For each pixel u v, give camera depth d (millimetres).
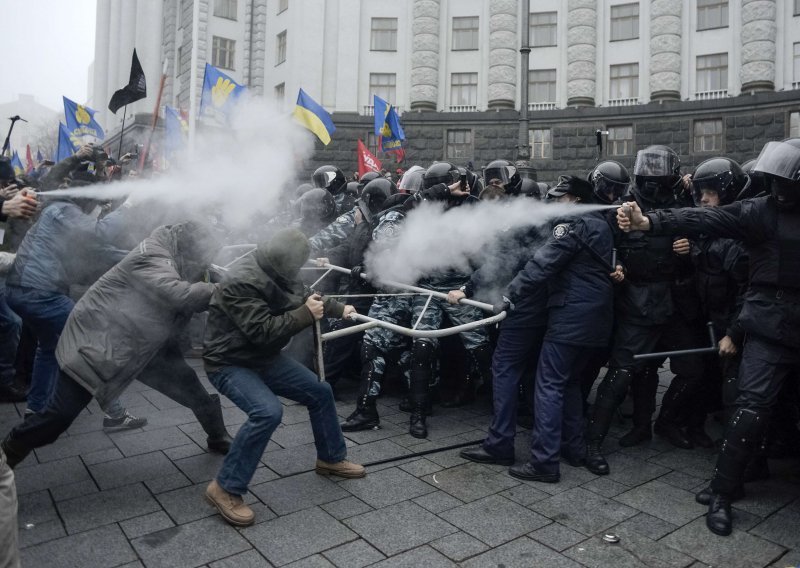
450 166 4430
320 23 24609
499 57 24953
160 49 27266
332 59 25078
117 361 3072
